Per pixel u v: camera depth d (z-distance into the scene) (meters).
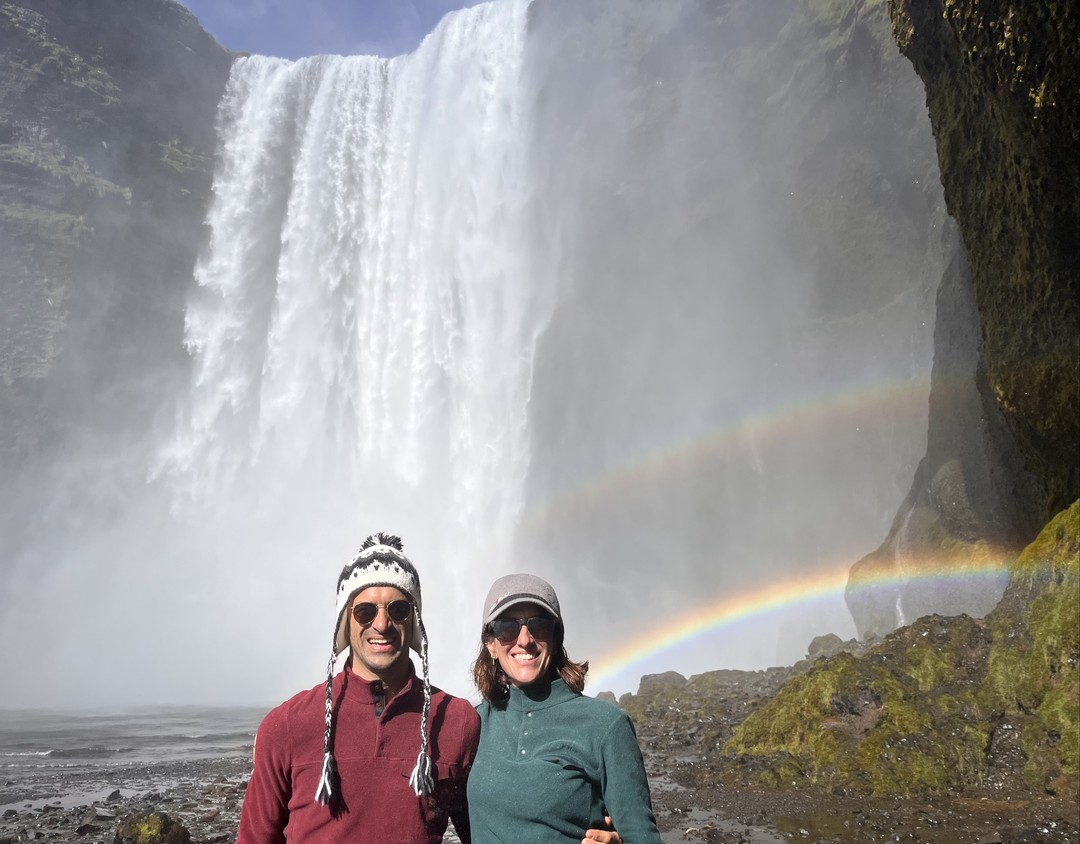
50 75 54.06
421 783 2.66
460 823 2.96
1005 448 16.25
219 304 56.00
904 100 41.75
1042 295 12.41
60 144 53.81
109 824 8.27
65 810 9.17
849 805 7.74
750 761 9.38
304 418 51.91
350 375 51.59
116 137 55.75
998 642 9.30
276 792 2.75
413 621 2.83
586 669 3.04
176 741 18.00
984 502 17.34
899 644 10.21
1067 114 10.52
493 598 3.04
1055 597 8.87
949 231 25.11
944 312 19.62
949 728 8.55
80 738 18.77
